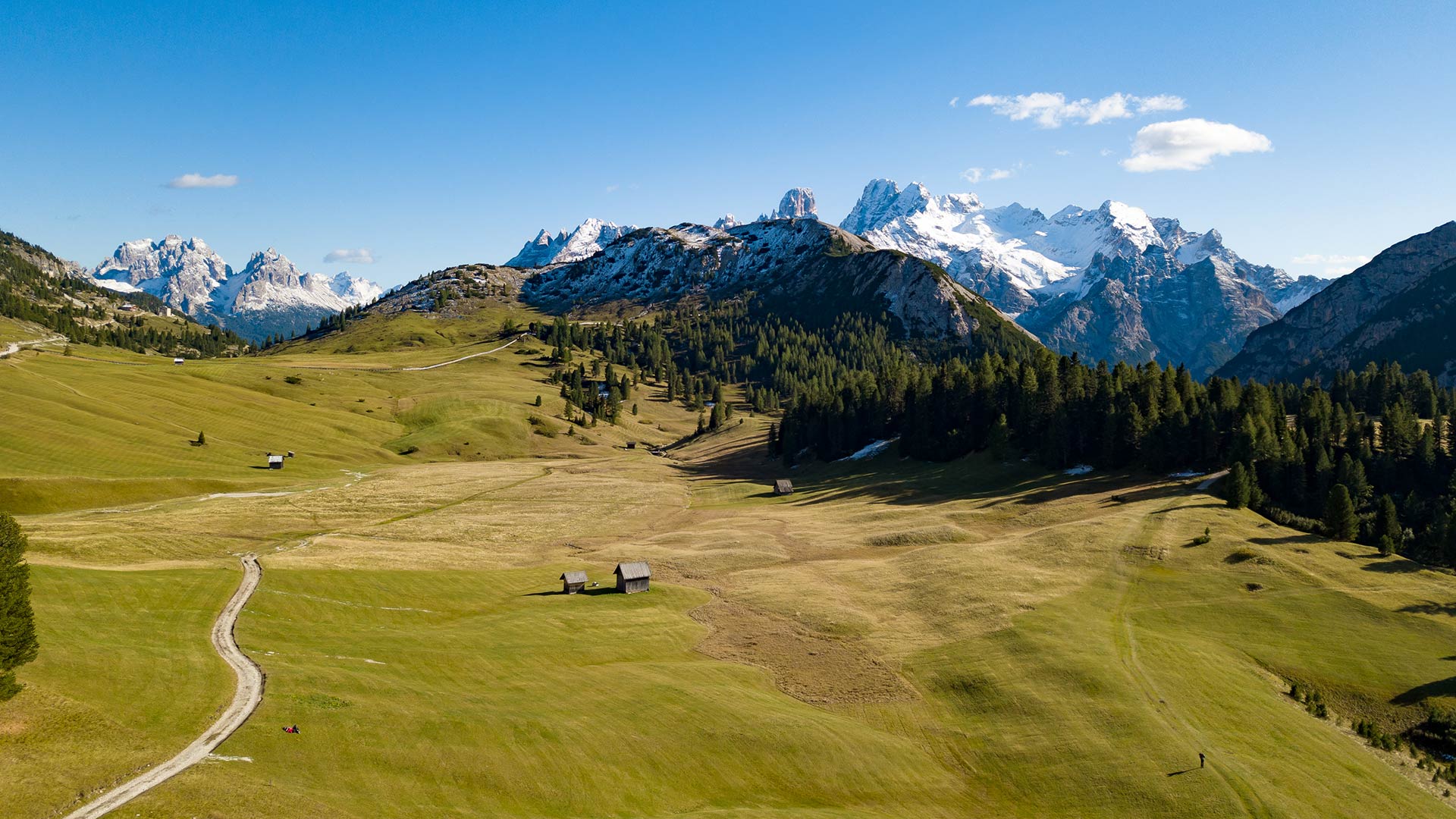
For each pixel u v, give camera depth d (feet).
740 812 126.93
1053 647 197.57
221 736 122.01
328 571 260.01
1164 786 139.44
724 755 146.51
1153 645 202.39
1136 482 377.71
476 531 378.12
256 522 361.10
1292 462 351.46
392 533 363.56
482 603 248.93
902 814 134.41
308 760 118.93
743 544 337.93
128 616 181.68
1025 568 266.36
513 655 192.95
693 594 266.77
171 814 97.81
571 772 131.64
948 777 149.18
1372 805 139.64
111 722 119.85
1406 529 309.63
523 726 143.54
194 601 204.64
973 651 202.08
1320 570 247.91
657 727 153.38
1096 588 245.65
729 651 211.41
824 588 265.54
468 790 120.06
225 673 150.61
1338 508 282.36
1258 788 138.62
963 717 172.04
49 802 97.19
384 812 108.68
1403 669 190.90
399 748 127.85
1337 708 180.04
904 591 257.96
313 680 151.64
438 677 169.89
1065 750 153.38
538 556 331.77
